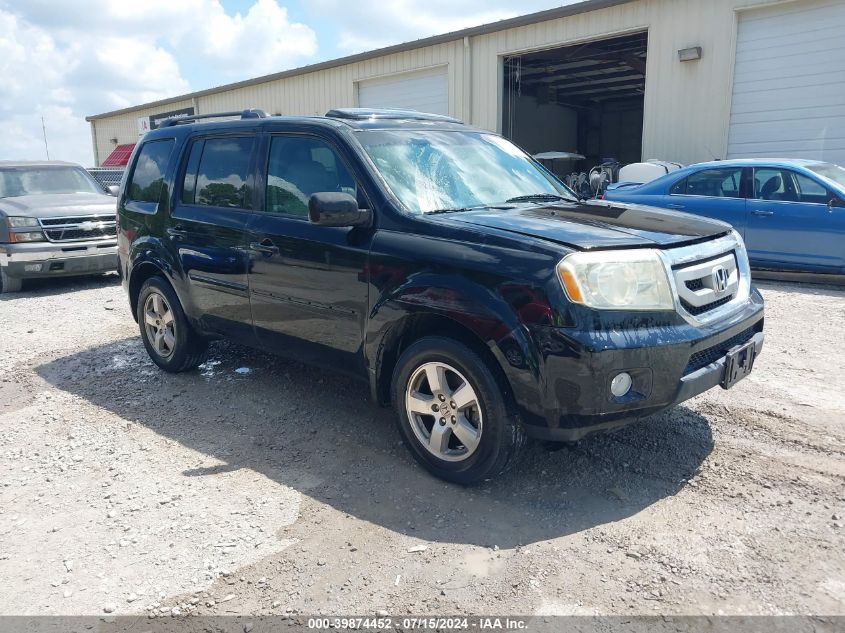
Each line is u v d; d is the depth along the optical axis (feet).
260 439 14.28
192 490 12.16
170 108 90.84
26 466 13.38
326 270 13.30
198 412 15.88
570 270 10.30
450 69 55.88
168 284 17.80
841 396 15.52
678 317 10.86
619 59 63.93
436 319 11.91
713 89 42.16
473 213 12.81
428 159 14.17
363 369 13.21
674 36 43.24
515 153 16.63
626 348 10.25
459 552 10.04
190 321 17.29
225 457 13.48
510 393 11.11
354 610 8.86
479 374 11.05
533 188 15.42
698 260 11.53
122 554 10.28
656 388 10.62
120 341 22.52
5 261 31.48
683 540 10.10
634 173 39.32
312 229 13.67
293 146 14.66
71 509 11.66
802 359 18.37
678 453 12.91
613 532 10.40
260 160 15.24
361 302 12.76
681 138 43.93
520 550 10.02
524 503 11.35
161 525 11.03
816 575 9.18
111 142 108.06
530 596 8.99
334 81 66.08
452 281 11.27
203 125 17.19
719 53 41.57
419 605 8.91
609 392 10.28
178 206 17.17
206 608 9.00
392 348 12.75
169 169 17.65
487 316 10.75
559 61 66.54
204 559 10.09
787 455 12.66
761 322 13.14
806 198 28.27
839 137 38.45
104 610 9.03
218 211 16.03
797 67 39.24
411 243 12.00
